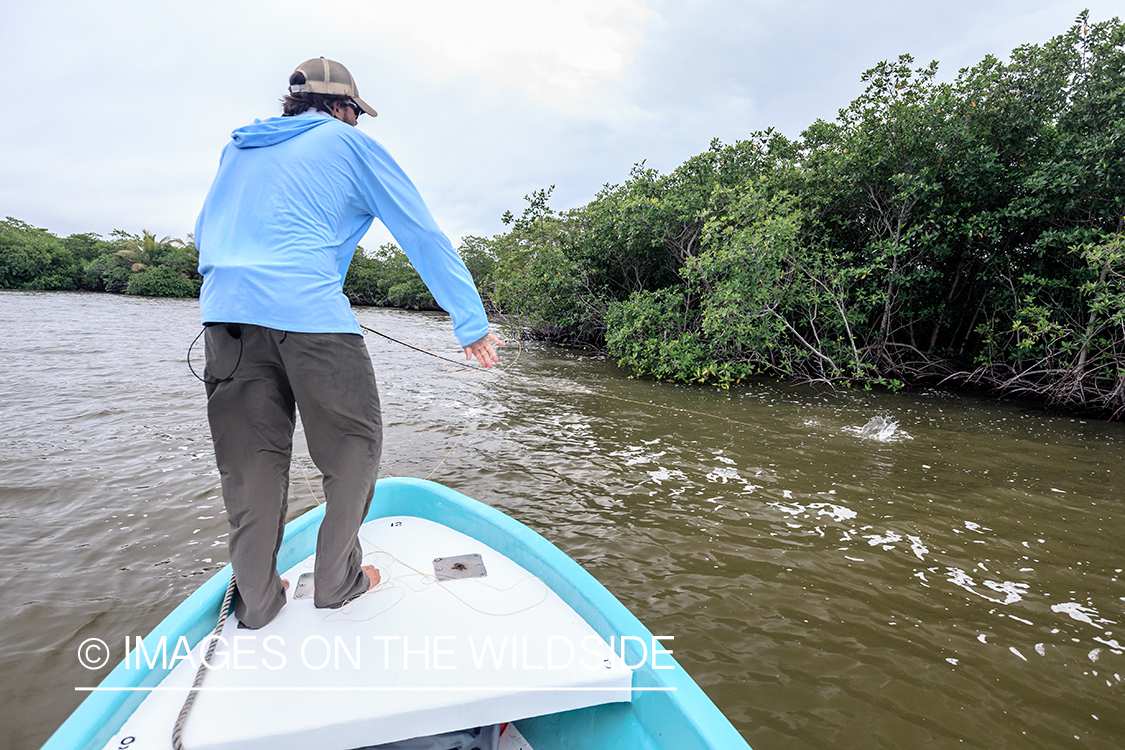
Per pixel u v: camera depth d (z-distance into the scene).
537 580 1.86
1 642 2.65
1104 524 4.14
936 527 4.03
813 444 6.07
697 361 10.48
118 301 31.59
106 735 1.16
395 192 1.51
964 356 11.78
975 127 9.75
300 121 1.45
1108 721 2.26
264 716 1.22
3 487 4.34
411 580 1.83
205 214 1.45
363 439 1.48
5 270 41.88
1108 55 8.68
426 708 1.27
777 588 3.18
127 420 6.26
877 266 10.16
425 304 35.84
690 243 12.46
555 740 1.58
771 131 12.91
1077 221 9.16
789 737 2.15
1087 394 8.93
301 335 1.33
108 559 3.38
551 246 14.81
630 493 4.49
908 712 2.29
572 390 9.09
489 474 4.85
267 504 1.47
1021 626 2.88
